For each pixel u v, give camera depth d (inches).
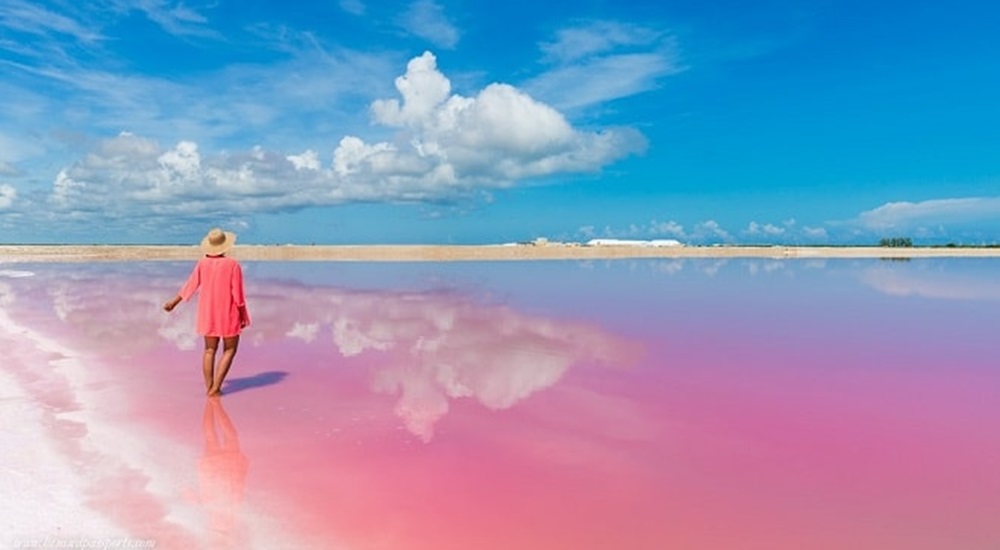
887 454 196.7
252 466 180.2
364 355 346.6
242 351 354.3
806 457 193.8
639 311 546.3
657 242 2842.0
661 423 227.1
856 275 1106.1
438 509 154.6
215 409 237.1
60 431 205.6
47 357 321.7
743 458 192.4
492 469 181.3
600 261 1654.8
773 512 155.6
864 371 314.7
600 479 175.2
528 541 139.3
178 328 424.5
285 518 147.9
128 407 236.2
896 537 143.3
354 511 152.3
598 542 139.6
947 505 160.2
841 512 155.9
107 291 664.4
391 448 197.6
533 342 390.0
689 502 160.7
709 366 323.9
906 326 472.1
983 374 309.7
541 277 983.6
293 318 484.1
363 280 888.3
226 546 134.1
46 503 152.5
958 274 1158.3
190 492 161.3
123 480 167.6
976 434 217.0
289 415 231.1
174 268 1109.7
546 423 226.1
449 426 221.5
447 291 720.3
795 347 378.9
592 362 332.5
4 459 180.1
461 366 320.5
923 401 259.4
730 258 1993.1
